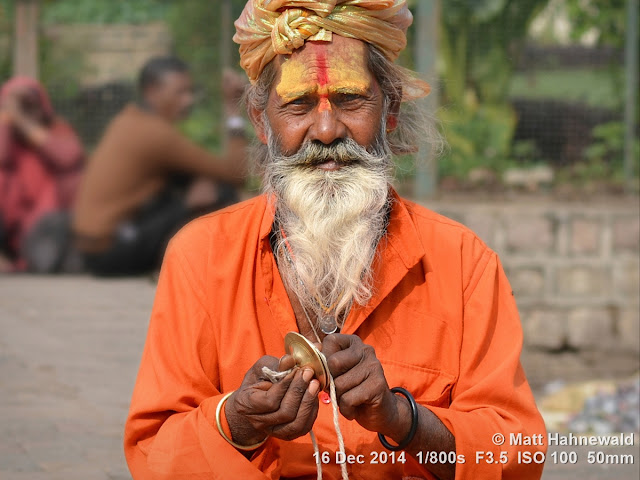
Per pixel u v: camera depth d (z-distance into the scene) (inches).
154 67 467.2
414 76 141.9
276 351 131.0
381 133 137.2
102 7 502.9
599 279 425.7
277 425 115.6
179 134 462.9
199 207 466.9
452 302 132.0
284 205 134.2
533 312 425.4
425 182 457.1
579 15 466.6
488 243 428.5
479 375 130.5
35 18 495.8
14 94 490.3
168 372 128.9
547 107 465.7
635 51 456.8
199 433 120.9
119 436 234.8
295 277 132.6
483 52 468.4
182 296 132.3
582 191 459.2
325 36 130.5
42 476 202.8
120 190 467.2
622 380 363.3
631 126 458.0
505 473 125.0
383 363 129.9
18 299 420.2
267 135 139.2
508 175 463.8
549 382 368.2
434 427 121.4
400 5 134.8
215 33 490.6
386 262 132.4
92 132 505.0
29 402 264.7
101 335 355.3
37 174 494.0
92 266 478.0
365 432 130.3
